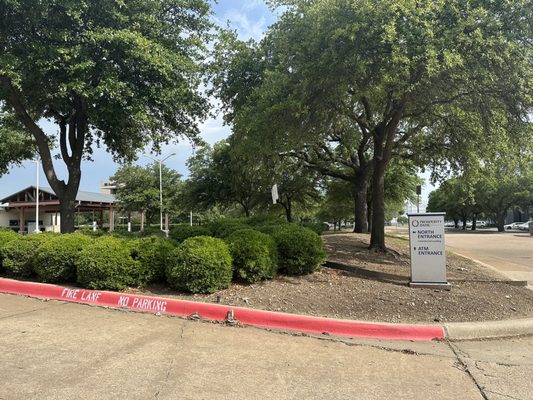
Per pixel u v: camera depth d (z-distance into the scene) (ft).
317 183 104.58
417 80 33.22
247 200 116.16
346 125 53.78
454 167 54.80
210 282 24.27
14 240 30.32
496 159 46.39
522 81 29.89
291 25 39.91
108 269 24.73
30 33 35.58
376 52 30.86
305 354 16.83
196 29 43.34
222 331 19.33
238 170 87.66
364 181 72.84
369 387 13.94
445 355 17.58
